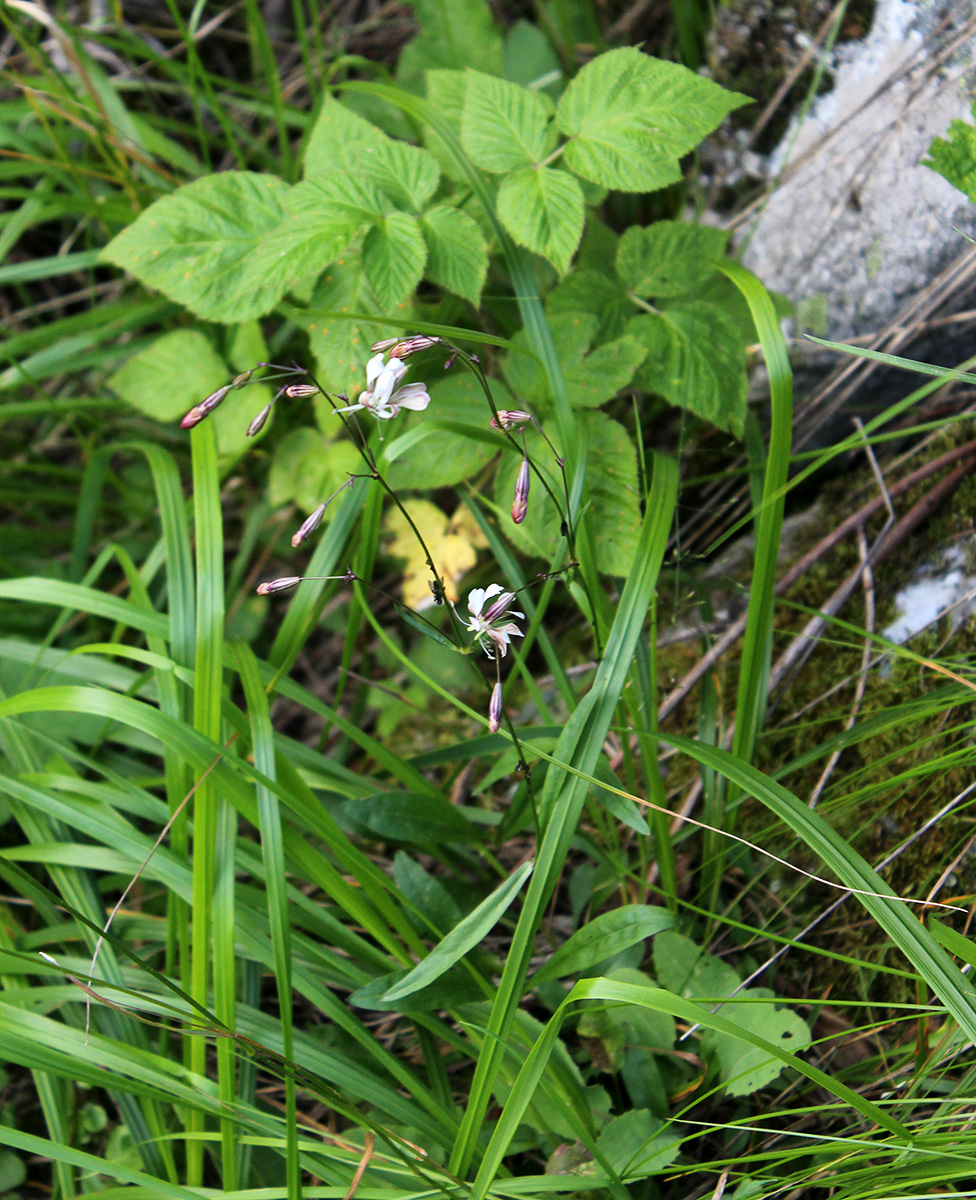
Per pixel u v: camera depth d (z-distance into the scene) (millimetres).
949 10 554
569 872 568
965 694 504
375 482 522
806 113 601
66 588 540
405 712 628
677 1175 487
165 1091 488
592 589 515
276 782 506
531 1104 499
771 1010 494
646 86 530
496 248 604
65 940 538
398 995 473
